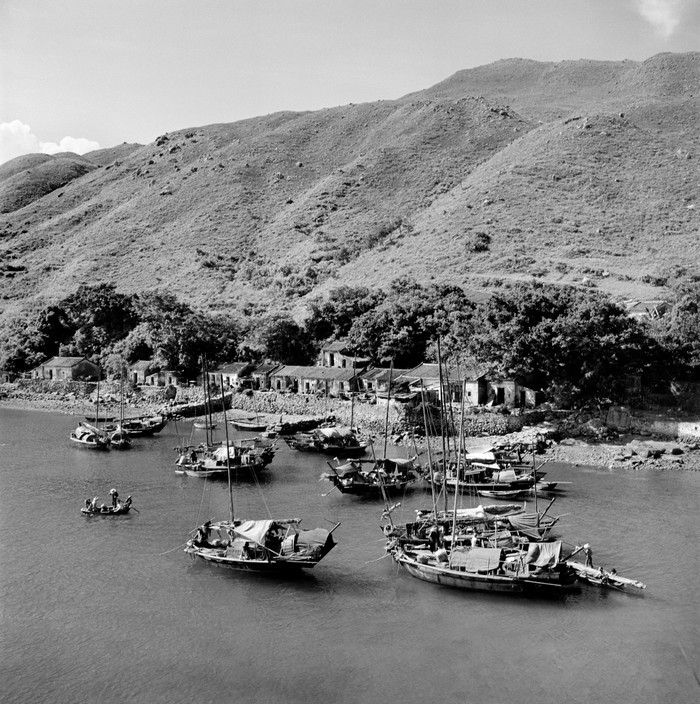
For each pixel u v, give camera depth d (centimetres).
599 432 11900
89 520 8575
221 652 5609
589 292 16338
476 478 9575
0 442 13288
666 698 4991
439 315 16400
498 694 5044
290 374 16562
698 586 6531
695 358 12838
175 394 17550
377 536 7944
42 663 5497
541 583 6359
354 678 5250
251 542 7100
